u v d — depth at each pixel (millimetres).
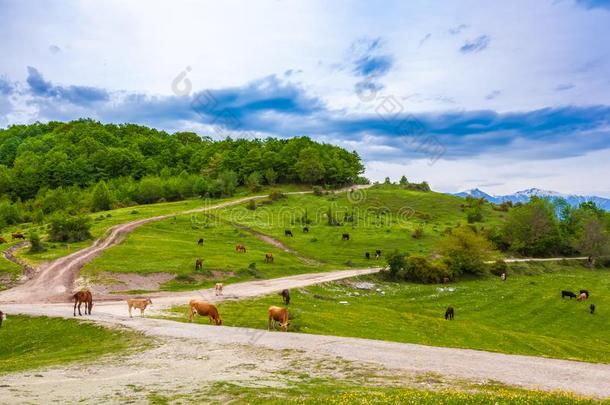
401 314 52094
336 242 113750
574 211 147125
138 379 20250
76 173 187250
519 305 68250
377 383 19875
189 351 26328
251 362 23594
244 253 93000
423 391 18094
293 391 18281
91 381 19906
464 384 20078
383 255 104750
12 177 178250
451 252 91750
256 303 52281
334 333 37875
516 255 122562
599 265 119812
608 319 62500
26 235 103000
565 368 24234
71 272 68250
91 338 33281
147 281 67062
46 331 36875
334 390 18516
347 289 71500
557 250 129000
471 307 65438
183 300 54438
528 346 42781
